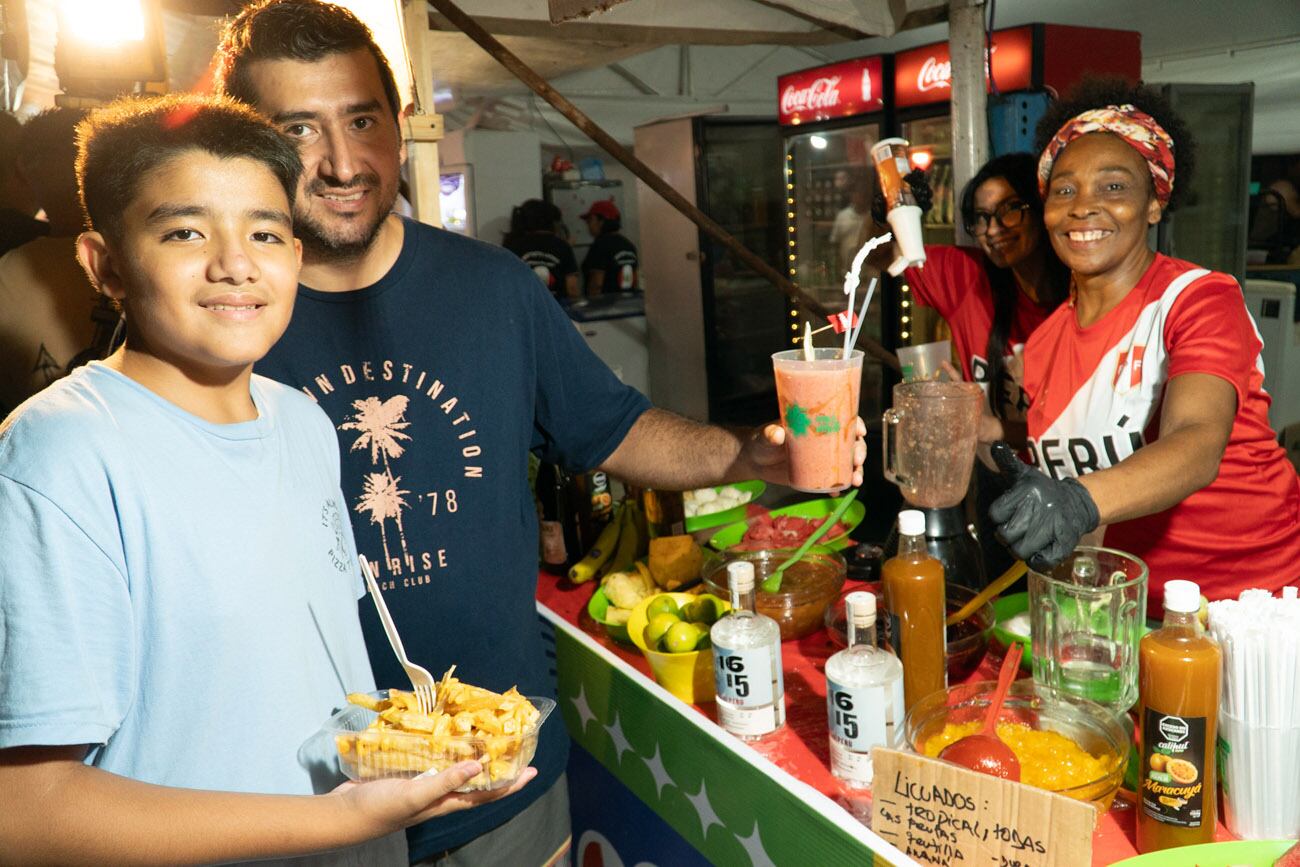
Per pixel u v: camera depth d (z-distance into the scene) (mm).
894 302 5082
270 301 1048
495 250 1627
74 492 934
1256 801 1147
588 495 2340
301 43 1369
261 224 1031
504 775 1074
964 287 2738
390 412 1518
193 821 923
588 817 2068
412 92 2363
